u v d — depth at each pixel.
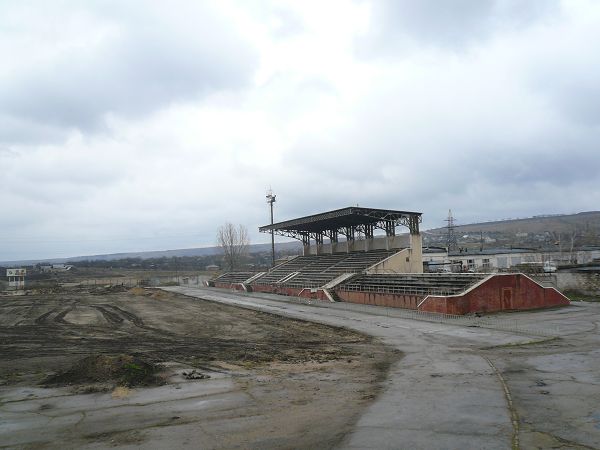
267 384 14.36
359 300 43.19
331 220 58.22
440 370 15.87
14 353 21.48
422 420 10.18
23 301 56.66
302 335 26.75
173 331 29.80
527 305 34.38
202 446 8.97
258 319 35.34
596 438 8.78
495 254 79.00
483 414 10.45
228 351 21.28
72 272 140.12
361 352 20.44
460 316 31.17
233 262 109.44
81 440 9.54
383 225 57.91
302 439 9.23
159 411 11.52
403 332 25.66
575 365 15.76
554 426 9.52
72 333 29.08
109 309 45.28
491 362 16.84
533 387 12.90
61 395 13.37
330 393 13.08
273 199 77.81
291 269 68.62
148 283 99.00
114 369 15.41
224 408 11.68
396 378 14.89
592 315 30.27
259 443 9.08
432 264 64.44
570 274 43.16
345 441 9.02
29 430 10.25
